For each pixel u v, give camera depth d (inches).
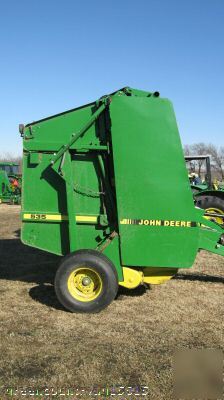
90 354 185.5
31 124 247.4
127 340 200.5
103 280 229.3
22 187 248.4
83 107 247.3
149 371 171.5
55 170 240.7
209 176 505.4
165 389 159.0
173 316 232.8
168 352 188.1
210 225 263.6
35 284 291.3
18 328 213.3
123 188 238.2
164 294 272.1
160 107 240.5
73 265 230.1
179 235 240.7
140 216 239.3
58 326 216.2
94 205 249.1
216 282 302.4
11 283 293.6
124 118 238.5
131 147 238.2
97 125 246.4
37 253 399.5
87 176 249.0
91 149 243.8
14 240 483.5
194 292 277.6
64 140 246.7
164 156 239.5
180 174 240.4
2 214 805.9
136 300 258.8
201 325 220.5
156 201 239.3
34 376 166.9
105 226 247.4
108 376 167.2
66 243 249.6
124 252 241.3
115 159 237.9
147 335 206.5
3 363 176.7
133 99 239.0
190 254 241.9
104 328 214.4
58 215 247.6
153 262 241.6
